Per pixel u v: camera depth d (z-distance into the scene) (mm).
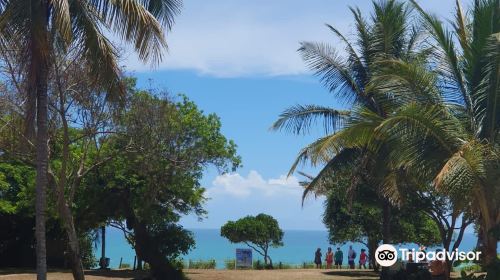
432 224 36594
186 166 22859
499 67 14117
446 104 15008
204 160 23469
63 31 11023
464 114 14953
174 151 21797
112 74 12430
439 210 21750
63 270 30719
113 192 25359
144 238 27047
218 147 24359
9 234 34031
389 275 22641
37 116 12578
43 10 11859
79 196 25188
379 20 21375
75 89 16500
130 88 19469
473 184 12461
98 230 34781
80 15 12047
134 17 11938
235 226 41469
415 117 13555
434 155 14086
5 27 11375
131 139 19281
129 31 12078
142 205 24797
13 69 15250
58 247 33219
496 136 14555
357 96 22109
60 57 14695
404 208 23000
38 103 12484
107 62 12305
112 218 27203
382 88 15180
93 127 17500
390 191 18797
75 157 21469
